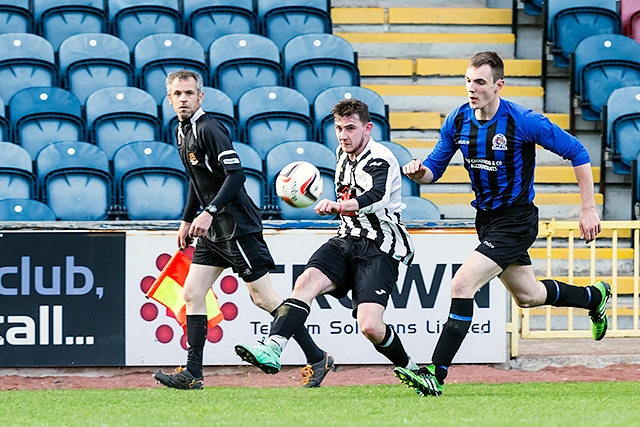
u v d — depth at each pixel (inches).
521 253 679.7
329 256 689.6
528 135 662.5
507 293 933.2
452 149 706.2
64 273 904.3
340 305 922.1
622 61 1448.1
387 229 685.9
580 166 665.6
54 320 902.4
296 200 689.6
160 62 1395.2
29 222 903.1
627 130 1346.0
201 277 771.4
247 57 1423.5
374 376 895.1
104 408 641.6
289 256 919.0
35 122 1266.0
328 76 1441.9
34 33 1480.1
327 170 1194.6
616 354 968.9
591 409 603.2
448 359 676.1
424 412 581.6
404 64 1536.7
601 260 1258.6
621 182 1365.7
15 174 1152.2
